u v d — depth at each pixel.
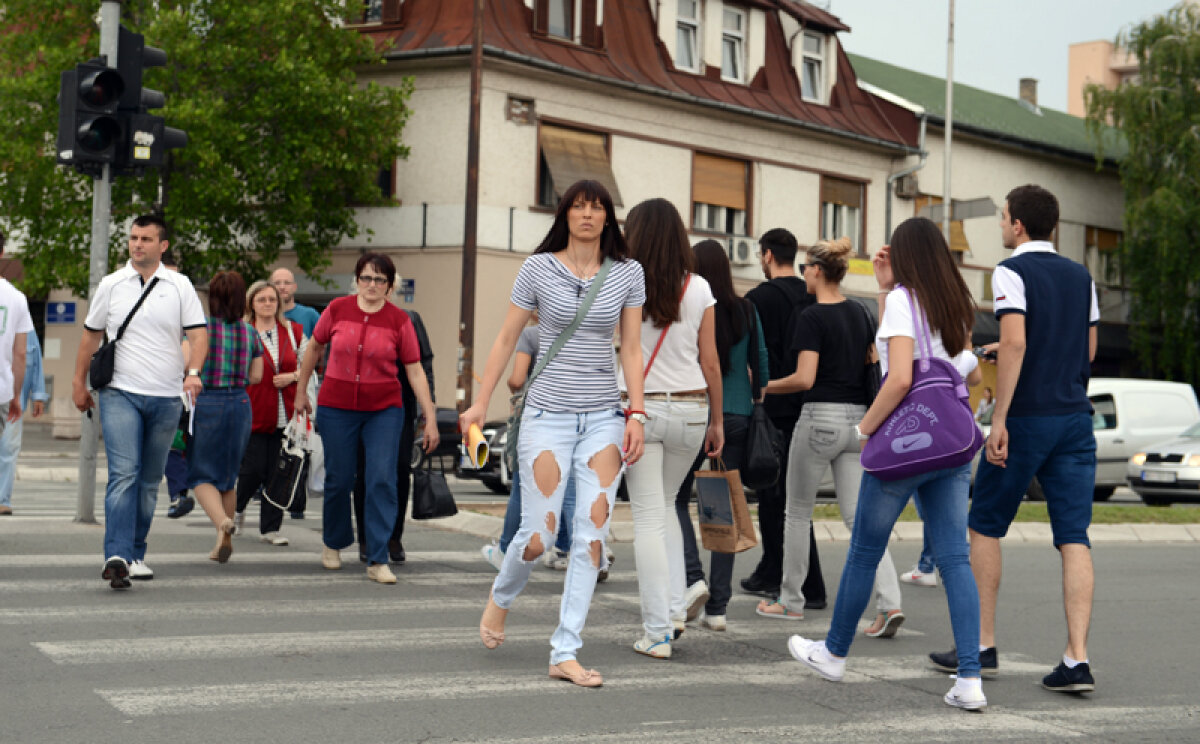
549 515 5.80
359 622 6.90
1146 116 39.19
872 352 7.35
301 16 25.83
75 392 7.79
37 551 8.84
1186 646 7.37
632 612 7.68
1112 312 43.38
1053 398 5.94
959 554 5.59
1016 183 39.94
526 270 5.75
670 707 5.34
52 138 25.19
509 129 27.36
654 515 6.34
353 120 26.05
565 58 28.20
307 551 9.68
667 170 30.22
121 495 7.48
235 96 26.31
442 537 11.12
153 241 7.67
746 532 7.10
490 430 19.47
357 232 27.67
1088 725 5.32
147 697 5.11
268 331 10.16
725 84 31.94
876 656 6.67
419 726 4.85
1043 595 9.18
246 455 10.20
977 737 5.05
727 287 7.29
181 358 7.79
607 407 5.80
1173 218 38.03
